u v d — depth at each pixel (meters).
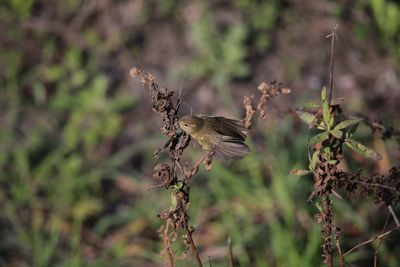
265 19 13.16
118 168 11.39
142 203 10.68
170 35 13.16
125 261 10.09
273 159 10.29
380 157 4.95
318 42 12.95
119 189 11.19
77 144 11.72
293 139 10.99
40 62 12.88
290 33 13.06
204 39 12.80
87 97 12.27
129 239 10.40
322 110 5.09
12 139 11.71
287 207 9.51
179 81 12.49
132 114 12.12
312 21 13.20
